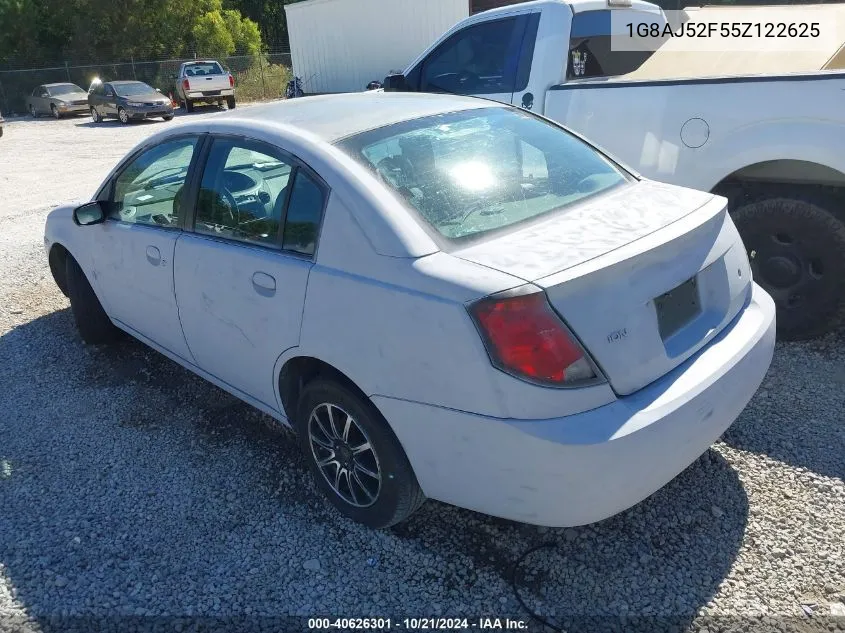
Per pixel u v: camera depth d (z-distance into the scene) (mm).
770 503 2912
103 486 3297
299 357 2865
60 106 27828
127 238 3844
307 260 2744
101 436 3723
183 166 3521
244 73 34406
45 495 3250
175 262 3459
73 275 4555
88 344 4855
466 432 2307
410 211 2551
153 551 2861
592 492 2230
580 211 2762
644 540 2762
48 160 15750
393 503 2691
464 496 2463
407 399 2430
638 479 2273
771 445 3283
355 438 2797
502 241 2494
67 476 3385
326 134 2916
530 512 2334
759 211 4121
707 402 2426
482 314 2193
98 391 4215
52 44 37438
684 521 2846
